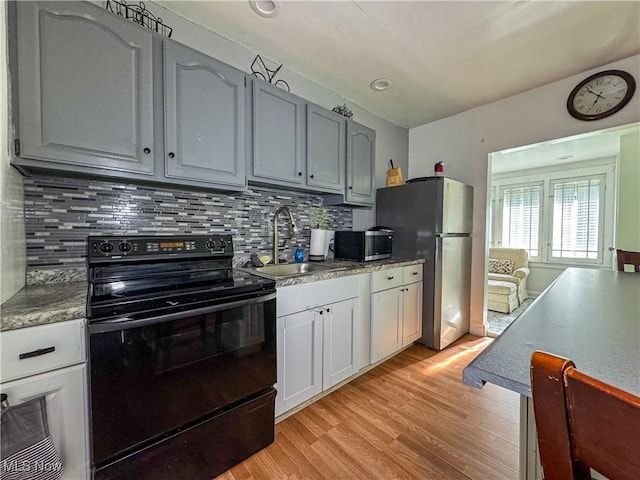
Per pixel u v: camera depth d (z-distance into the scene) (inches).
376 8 64.2
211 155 61.0
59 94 44.6
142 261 48.7
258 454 55.3
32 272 52.1
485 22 68.4
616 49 78.7
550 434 13.9
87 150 47.1
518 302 164.6
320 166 84.8
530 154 159.9
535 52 80.1
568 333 29.1
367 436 60.1
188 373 46.2
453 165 124.2
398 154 134.0
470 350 103.3
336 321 74.3
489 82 96.8
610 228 165.0
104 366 38.7
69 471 37.4
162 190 66.8
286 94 75.7
